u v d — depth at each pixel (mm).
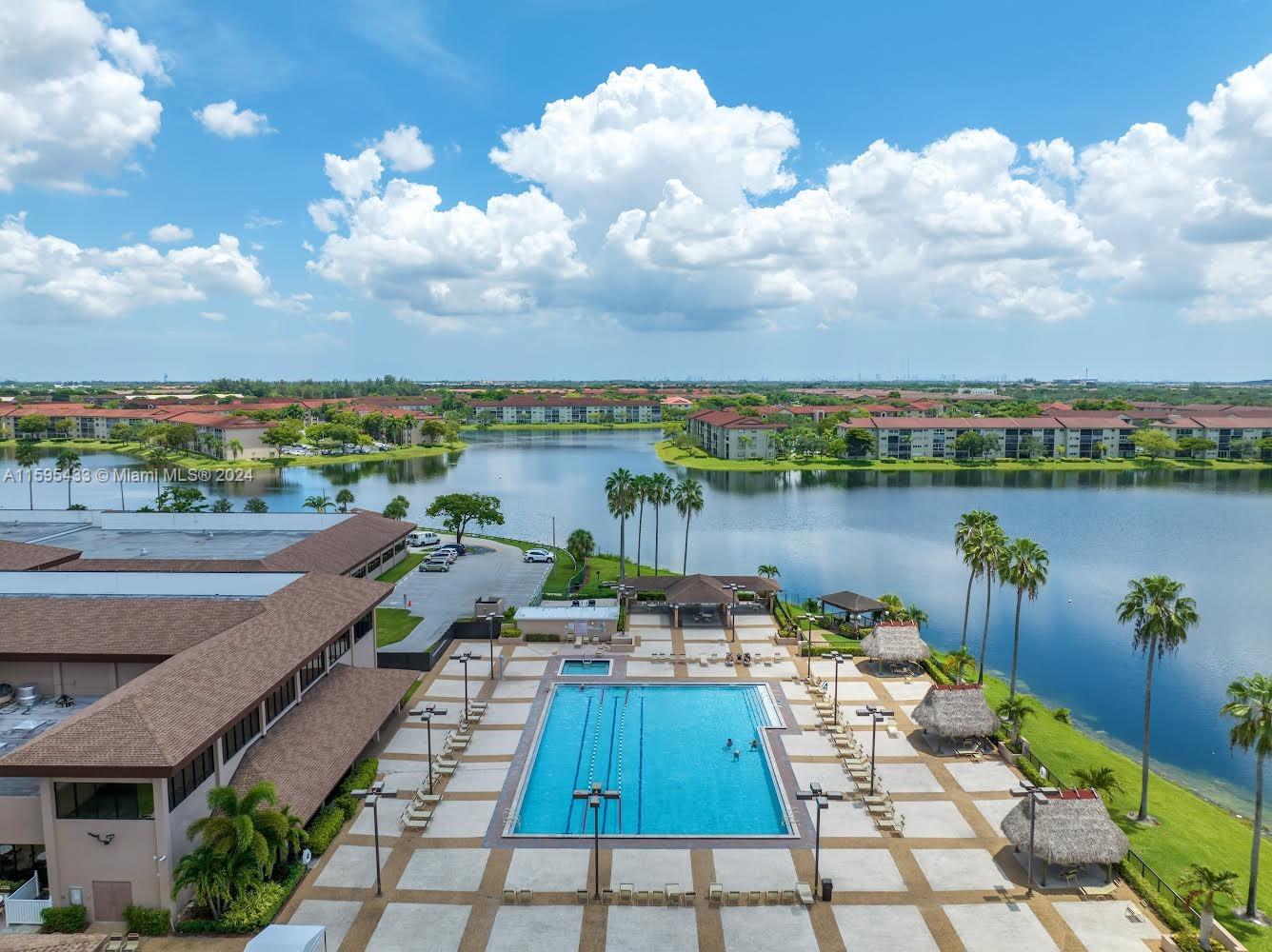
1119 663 73688
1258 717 37250
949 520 140500
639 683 61469
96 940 27719
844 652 68562
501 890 36188
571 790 46094
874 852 39469
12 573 52938
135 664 42312
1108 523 137750
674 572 101562
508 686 60656
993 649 76812
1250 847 43531
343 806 42062
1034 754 52406
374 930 33312
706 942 32844
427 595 85312
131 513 85938
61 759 31391
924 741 51812
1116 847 36781
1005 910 35125
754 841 40500
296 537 82438
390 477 193750
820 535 127750
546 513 145875
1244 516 144625
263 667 40969
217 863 32469
